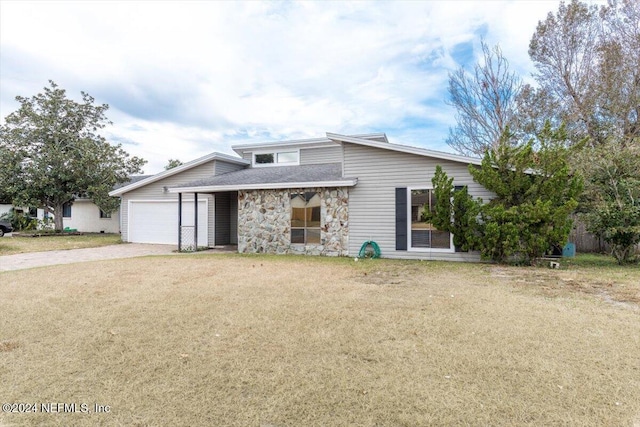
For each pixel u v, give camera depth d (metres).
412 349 3.47
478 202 9.34
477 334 3.87
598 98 15.44
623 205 8.76
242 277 7.26
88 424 2.33
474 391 2.70
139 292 5.87
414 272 8.02
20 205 19.84
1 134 19.33
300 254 11.75
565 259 10.29
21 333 3.94
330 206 11.50
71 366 3.14
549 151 8.83
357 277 7.36
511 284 6.60
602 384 2.79
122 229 17.30
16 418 2.38
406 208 10.71
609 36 15.79
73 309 4.86
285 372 3.02
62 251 12.95
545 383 2.81
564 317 4.46
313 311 4.75
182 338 3.79
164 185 16.39
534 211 8.45
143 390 2.74
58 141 20.38
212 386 2.80
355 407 2.51
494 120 19.97
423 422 2.33
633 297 5.52
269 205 12.29
